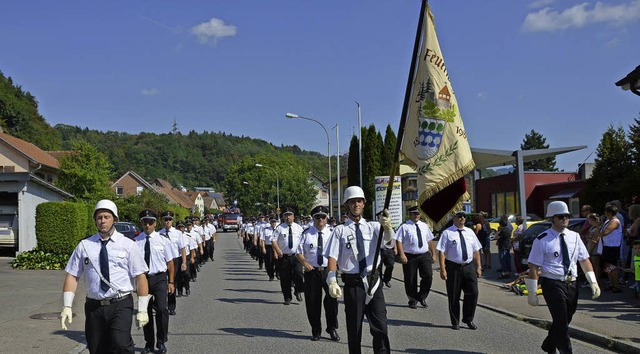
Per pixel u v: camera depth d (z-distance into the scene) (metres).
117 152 177.50
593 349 8.19
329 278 6.68
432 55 6.25
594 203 25.06
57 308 12.12
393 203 21.69
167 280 8.59
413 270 12.11
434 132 6.27
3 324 10.28
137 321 5.96
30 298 13.64
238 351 8.34
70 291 5.79
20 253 23.34
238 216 81.94
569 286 7.10
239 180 97.62
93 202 41.12
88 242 5.86
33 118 78.12
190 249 14.44
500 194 42.03
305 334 9.59
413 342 8.71
